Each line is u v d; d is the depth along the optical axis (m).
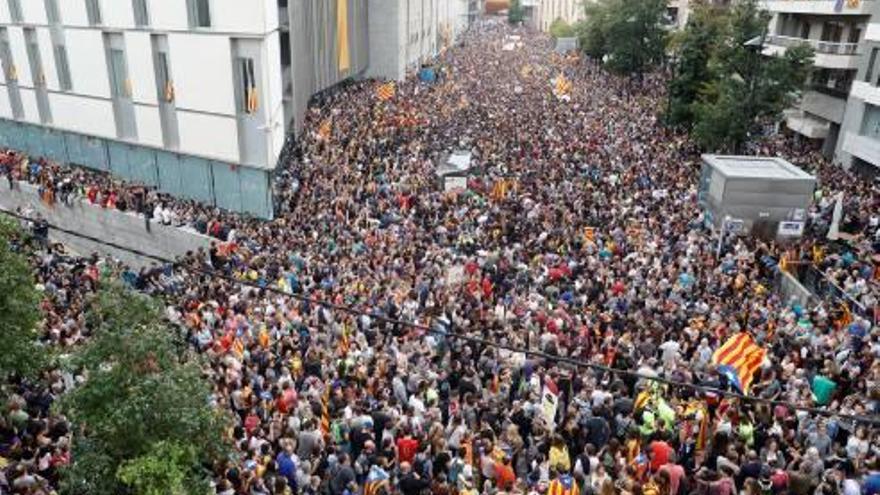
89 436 8.66
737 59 35.81
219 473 10.34
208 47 28.59
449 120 42.16
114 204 27.84
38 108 36.12
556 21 123.62
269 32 28.48
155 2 29.28
